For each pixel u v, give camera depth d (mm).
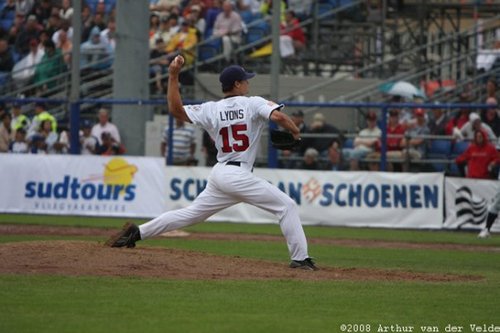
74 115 61000
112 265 30453
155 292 26297
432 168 59406
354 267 35188
